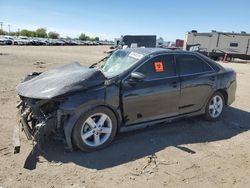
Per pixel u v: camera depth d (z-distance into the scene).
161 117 5.48
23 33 112.75
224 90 6.53
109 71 5.34
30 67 15.88
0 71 13.37
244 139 5.54
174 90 5.52
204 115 6.43
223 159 4.62
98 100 4.55
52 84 4.54
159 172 4.11
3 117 6.15
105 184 3.76
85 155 4.52
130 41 40.94
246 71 20.30
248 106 8.26
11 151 4.55
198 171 4.19
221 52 35.44
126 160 4.42
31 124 4.96
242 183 3.92
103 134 4.80
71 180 3.81
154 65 5.37
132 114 5.05
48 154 4.50
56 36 120.50
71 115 4.39
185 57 5.91
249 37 33.75
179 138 5.41
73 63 5.77
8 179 3.77
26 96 4.45
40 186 3.65
